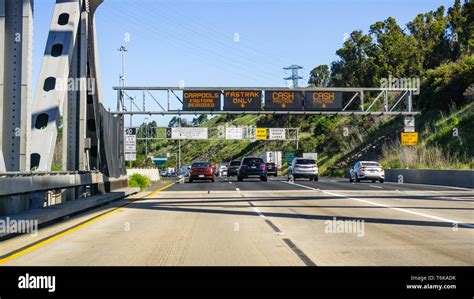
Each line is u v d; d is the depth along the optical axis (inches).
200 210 791.1
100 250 444.5
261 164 1947.6
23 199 636.1
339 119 3585.1
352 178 1831.9
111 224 628.4
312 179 2031.3
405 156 2160.4
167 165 6569.9
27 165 631.2
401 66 3159.5
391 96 3097.9
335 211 749.9
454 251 427.5
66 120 895.7
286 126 4411.9
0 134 623.5
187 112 2025.1
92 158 1011.3
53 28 802.2
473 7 2987.2
